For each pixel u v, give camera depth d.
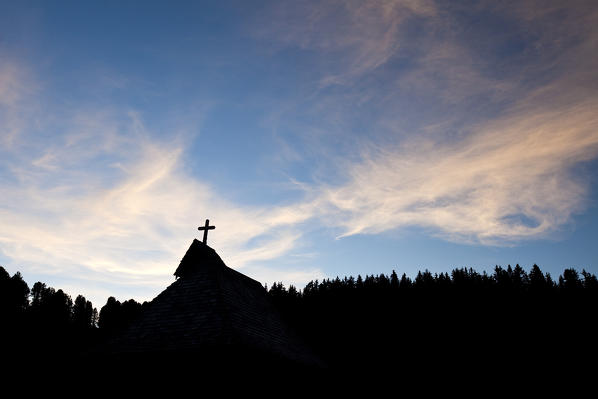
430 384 52.59
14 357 27.44
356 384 51.72
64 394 16.27
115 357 15.66
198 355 14.68
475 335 65.31
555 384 51.91
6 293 59.78
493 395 50.44
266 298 23.44
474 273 89.25
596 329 63.28
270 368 16.77
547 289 77.31
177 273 20.17
